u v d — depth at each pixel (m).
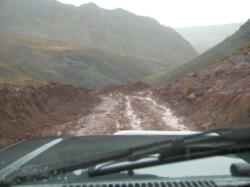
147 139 3.88
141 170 2.86
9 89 19.78
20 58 152.38
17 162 2.85
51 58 169.50
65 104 28.30
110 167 2.66
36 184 2.44
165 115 20.48
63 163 2.72
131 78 195.62
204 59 129.00
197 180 2.51
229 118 15.35
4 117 15.77
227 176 2.64
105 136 4.21
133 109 24.27
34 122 17.78
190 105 23.33
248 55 31.20
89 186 2.39
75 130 15.79
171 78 138.88
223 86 22.91
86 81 154.50
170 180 2.53
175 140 2.63
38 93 26.12
